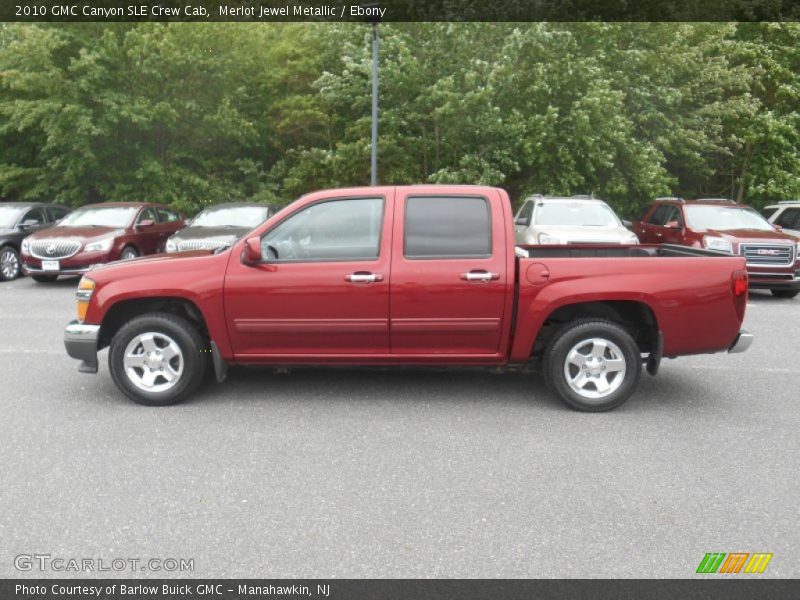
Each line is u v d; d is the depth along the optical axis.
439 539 3.67
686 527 3.81
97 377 6.94
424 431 5.37
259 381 6.76
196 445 5.04
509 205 5.94
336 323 5.88
